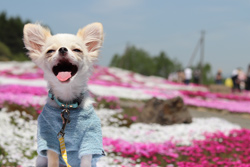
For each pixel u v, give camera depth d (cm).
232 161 153
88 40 107
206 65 2769
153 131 203
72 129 100
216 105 379
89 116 102
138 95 395
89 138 100
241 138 188
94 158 103
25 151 148
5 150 145
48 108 101
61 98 101
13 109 197
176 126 221
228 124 240
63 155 99
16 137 157
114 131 201
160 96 410
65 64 100
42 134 100
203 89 712
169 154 156
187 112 236
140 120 231
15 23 2070
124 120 227
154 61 2877
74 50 101
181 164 147
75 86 102
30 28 104
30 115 194
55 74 100
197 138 188
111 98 281
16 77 562
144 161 151
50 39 103
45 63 101
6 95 228
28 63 902
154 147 160
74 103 102
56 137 101
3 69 752
